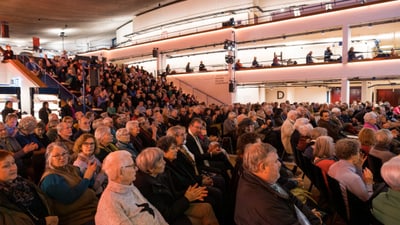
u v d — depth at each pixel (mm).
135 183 2559
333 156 3277
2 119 8094
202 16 19094
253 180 2020
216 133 7336
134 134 4758
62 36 27844
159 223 2236
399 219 1959
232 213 2969
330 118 6172
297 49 16562
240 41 16062
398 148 3982
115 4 19500
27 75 11156
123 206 2027
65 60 13352
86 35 28297
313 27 13727
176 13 20406
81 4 18922
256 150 2057
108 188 2072
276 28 14836
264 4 17734
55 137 4734
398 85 15398
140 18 22828
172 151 3164
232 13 17938
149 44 19875
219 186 3596
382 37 14852
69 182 2604
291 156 5723
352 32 14242
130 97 12023
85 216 2580
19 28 24266
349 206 2504
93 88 10633
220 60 18188
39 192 2420
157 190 2559
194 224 2709
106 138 3664
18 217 2086
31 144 3598
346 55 12945
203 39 17125
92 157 3162
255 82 15719
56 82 11289
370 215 2381
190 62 19359
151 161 2611
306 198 3156
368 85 15969
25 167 3604
